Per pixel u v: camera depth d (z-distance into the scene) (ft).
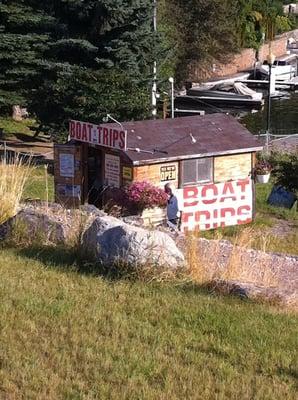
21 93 106.11
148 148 64.54
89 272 30.48
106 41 103.65
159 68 121.19
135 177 63.41
